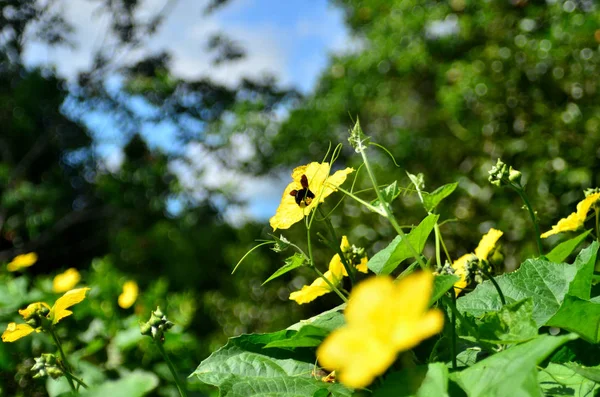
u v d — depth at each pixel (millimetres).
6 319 3627
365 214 6012
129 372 3412
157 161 12203
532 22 6410
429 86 9758
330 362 789
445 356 1312
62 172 12648
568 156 4824
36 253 11508
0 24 11984
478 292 1560
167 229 11320
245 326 7797
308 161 11461
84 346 3816
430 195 1489
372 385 1260
